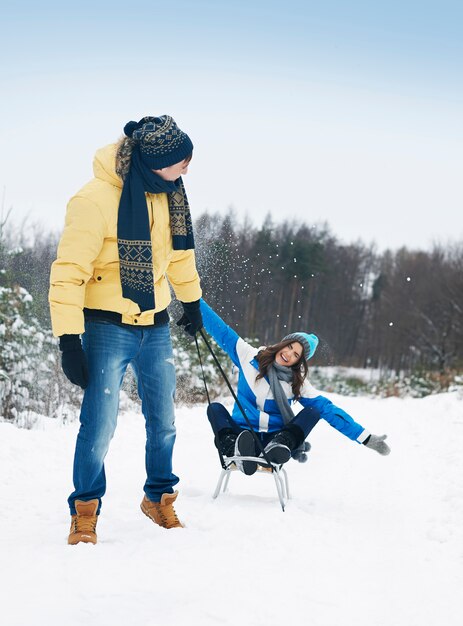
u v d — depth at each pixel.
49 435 6.16
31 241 7.89
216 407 4.55
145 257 3.24
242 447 4.20
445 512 4.21
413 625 2.50
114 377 3.37
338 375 24.92
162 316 3.56
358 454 6.47
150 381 3.57
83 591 2.54
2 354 7.12
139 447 6.33
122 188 3.26
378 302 44.56
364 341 44.25
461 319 33.84
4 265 7.62
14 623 2.26
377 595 2.76
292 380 4.72
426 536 3.70
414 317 37.88
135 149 3.28
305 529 3.65
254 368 4.79
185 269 3.74
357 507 4.34
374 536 3.65
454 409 10.48
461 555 3.38
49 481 4.75
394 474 5.50
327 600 2.65
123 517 3.81
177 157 3.24
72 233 3.16
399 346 40.31
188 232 3.56
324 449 6.70
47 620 2.29
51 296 3.16
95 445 3.32
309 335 4.80
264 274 13.09
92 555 2.97
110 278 3.31
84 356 3.19
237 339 4.88
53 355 7.70
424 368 20.59
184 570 2.85
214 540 3.32
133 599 2.50
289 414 4.64
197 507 4.06
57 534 3.40
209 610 2.43
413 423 9.36
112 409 3.36
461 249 38.72
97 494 3.34
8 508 3.97
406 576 3.02
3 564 2.82
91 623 2.28
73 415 7.48
